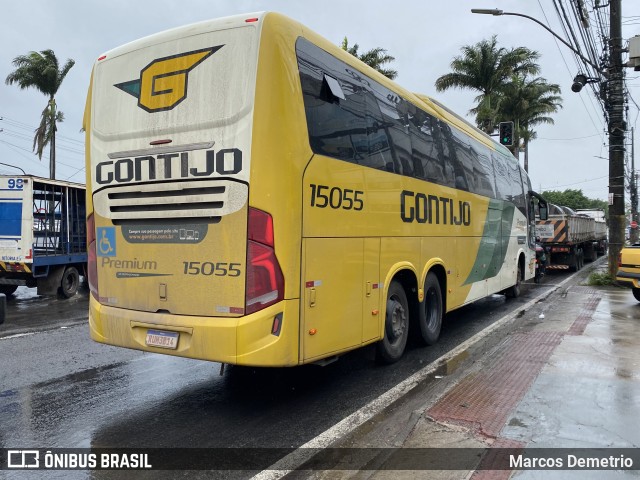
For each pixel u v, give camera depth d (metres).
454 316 9.88
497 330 8.41
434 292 7.29
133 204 4.82
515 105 32.94
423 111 6.95
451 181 7.72
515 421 4.36
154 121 4.70
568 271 20.50
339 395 5.31
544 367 5.93
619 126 14.91
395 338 6.30
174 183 4.57
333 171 4.76
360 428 4.45
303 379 5.86
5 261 12.34
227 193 4.31
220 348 4.29
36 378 5.96
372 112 5.54
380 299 5.60
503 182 10.57
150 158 4.71
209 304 4.41
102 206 5.07
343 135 4.96
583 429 4.19
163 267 4.66
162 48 4.71
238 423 4.61
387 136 5.83
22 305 11.98
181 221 4.55
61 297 13.47
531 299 12.00
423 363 6.43
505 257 10.67
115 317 4.93
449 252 7.63
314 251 4.50
